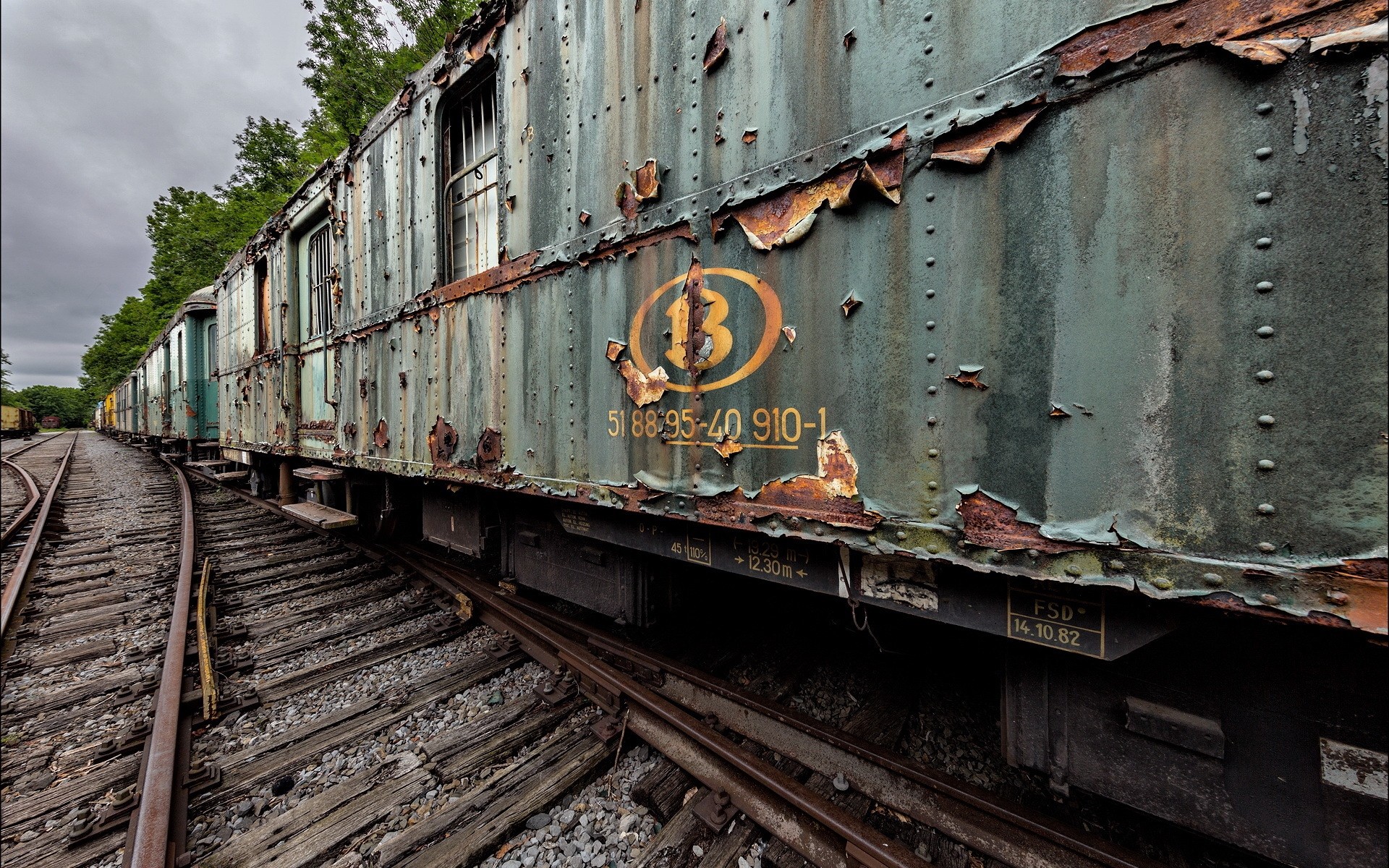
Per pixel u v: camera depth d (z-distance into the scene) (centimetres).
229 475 848
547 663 297
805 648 308
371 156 409
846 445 143
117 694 292
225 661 312
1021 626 130
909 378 132
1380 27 81
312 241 535
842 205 140
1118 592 117
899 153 132
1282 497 92
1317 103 87
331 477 450
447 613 385
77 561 533
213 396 1203
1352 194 85
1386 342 83
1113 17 105
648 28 196
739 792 195
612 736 234
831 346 145
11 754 248
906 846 175
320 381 502
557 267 237
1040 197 114
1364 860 104
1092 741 136
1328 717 108
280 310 588
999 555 119
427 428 336
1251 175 93
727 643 315
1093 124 108
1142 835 179
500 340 272
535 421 250
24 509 830
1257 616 93
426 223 338
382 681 298
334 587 443
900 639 273
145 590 453
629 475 204
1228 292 96
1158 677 126
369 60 1460
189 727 252
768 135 159
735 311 168
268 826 196
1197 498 99
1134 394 105
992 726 240
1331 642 107
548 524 298
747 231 162
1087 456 110
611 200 211
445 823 193
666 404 189
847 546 143
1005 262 118
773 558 177
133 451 2236
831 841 174
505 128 273
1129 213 104
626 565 250
